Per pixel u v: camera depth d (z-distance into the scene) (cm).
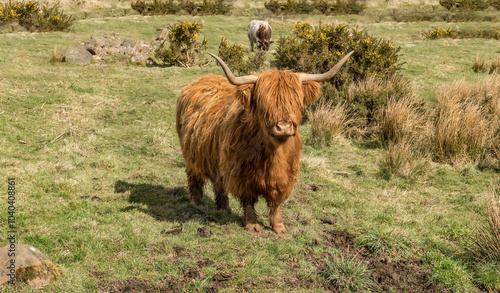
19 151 718
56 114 934
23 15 2070
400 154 730
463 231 498
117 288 371
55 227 466
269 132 380
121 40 1919
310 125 982
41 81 1212
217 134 472
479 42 2053
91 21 2336
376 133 921
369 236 465
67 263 399
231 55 1636
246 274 396
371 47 1171
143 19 2486
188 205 564
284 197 466
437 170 746
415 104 995
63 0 2792
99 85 1221
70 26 2150
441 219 541
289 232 485
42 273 363
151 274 391
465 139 791
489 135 824
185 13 2803
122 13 2719
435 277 406
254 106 396
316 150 850
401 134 868
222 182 493
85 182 608
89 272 391
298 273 402
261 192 451
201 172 521
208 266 407
